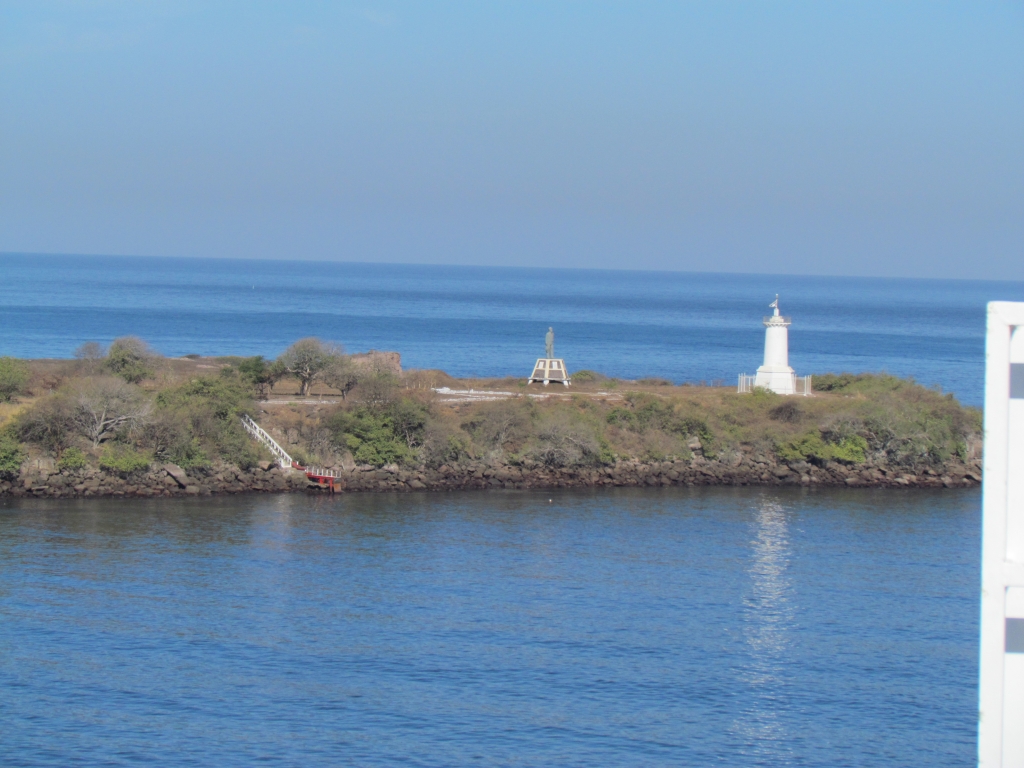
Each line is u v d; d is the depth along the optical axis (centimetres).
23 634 5425
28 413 8950
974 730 4641
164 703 4675
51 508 8150
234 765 4116
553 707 4750
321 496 8988
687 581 6738
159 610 5888
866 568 7138
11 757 4128
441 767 4175
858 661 5394
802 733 4559
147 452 8950
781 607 6241
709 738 4494
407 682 4984
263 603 6078
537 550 7412
